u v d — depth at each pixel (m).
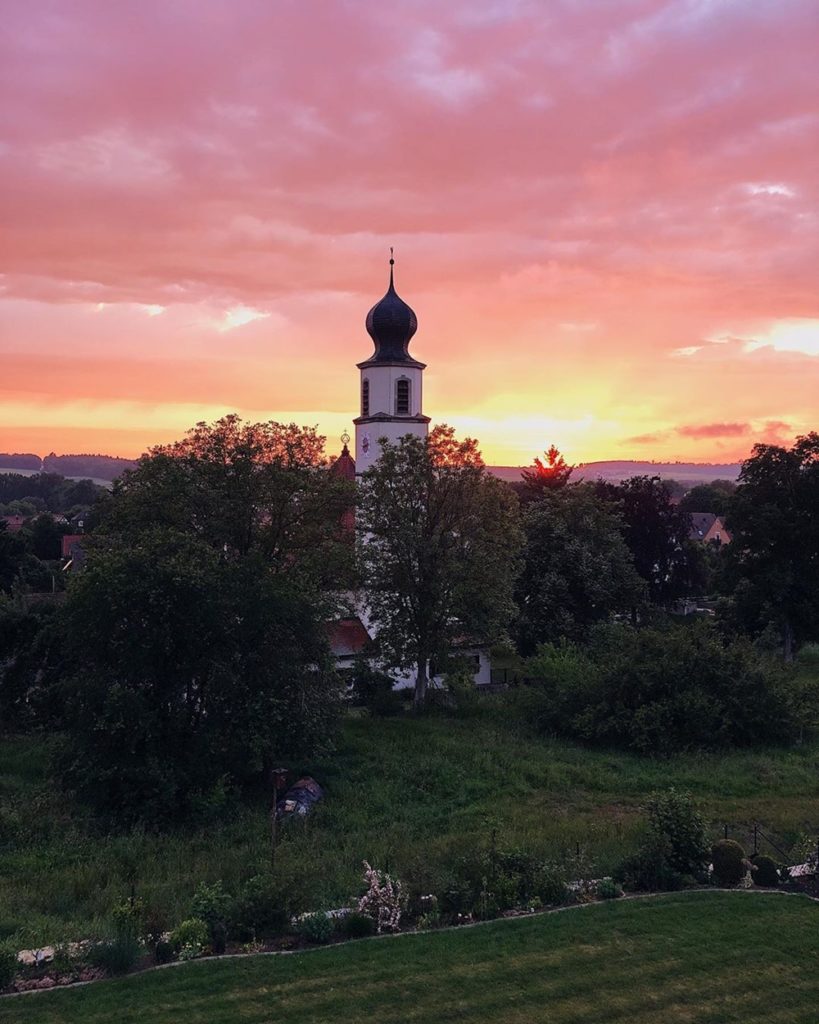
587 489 55.44
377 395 51.12
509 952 13.96
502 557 38.22
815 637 51.41
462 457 38.00
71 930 15.53
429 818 24.50
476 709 38.56
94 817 24.09
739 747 31.81
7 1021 11.81
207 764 25.58
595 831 22.39
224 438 32.53
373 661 41.75
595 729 32.47
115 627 25.86
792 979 13.14
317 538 33.72
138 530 31.00
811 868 17.92
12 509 188.50
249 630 26.70
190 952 13.80
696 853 17.58
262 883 15.70
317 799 25.78
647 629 36.22
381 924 14.95
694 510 144.75
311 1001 12.42
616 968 13.42
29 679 33.59
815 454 48.78
